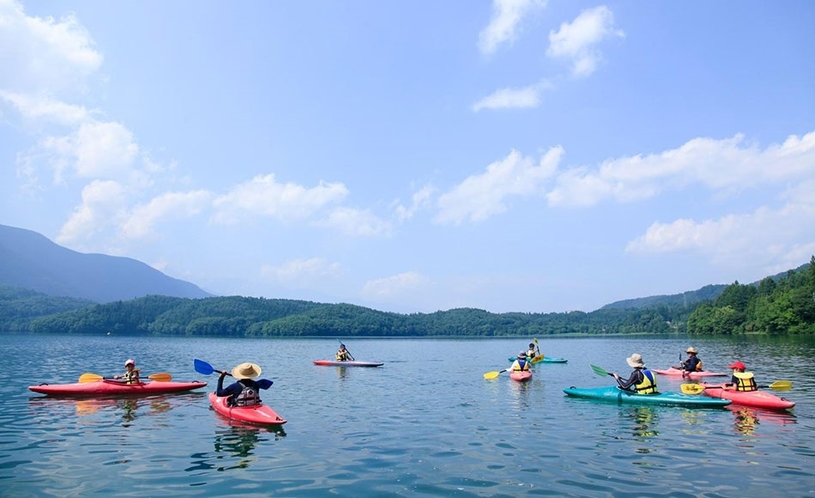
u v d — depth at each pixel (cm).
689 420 1382
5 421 1362
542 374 2755
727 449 1065
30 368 2981
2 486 820
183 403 1656
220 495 780
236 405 1431
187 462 966
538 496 778
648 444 1112
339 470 915
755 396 1586
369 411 1545
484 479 862
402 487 821
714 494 787
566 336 15000
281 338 12219
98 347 5925
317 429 1272
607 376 2659
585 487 820
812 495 784
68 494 784
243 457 1003
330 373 2848
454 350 6216
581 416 1451
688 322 11862
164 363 3575
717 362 3294
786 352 4181
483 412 1524
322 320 14675
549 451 1052
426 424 1338
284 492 796
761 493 793
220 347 6581
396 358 4447
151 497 772
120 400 1720
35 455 1013
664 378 2491
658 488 816
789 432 1229
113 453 1030
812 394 1809
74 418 1402
